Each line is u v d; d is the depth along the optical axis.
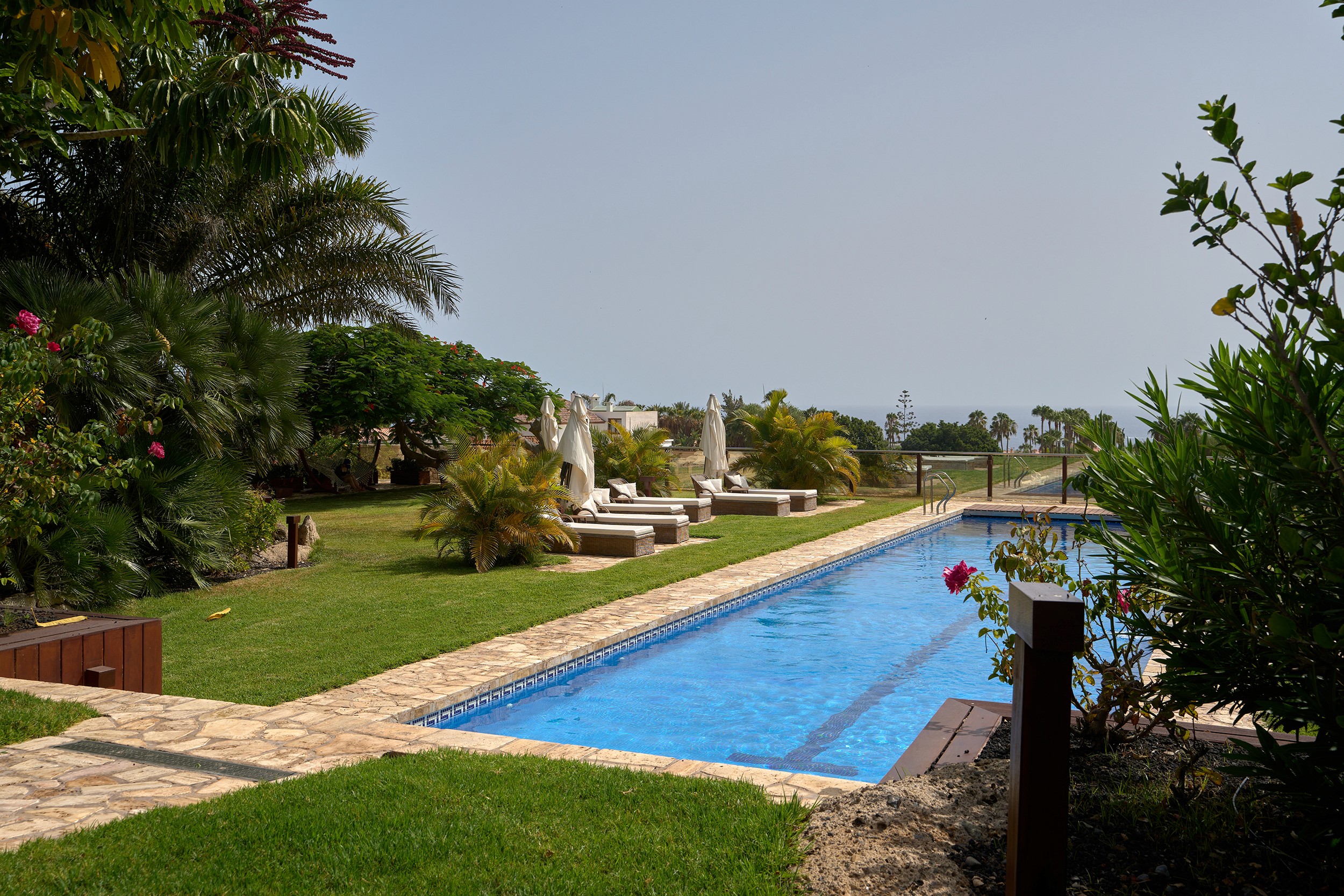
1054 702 2.31
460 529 11.73
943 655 8.23
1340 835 2.59
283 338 12.25
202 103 6.36
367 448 27.66
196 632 8.04
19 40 5.91
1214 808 3.22
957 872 2.82
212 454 10.80
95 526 8.95
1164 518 3.13
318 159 14.12
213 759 4.49
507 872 3.00
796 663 7.94
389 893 2.86
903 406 57.56
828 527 15.89
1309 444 2.45
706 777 4.18
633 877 2.96
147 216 13.31
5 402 6.28
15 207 12.56
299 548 12.40
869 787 3.57
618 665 7.88
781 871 3.00
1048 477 20.69
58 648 6.02
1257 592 2.77
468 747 4.73
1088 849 2.95
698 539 14.57
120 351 9.63
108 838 3.28
